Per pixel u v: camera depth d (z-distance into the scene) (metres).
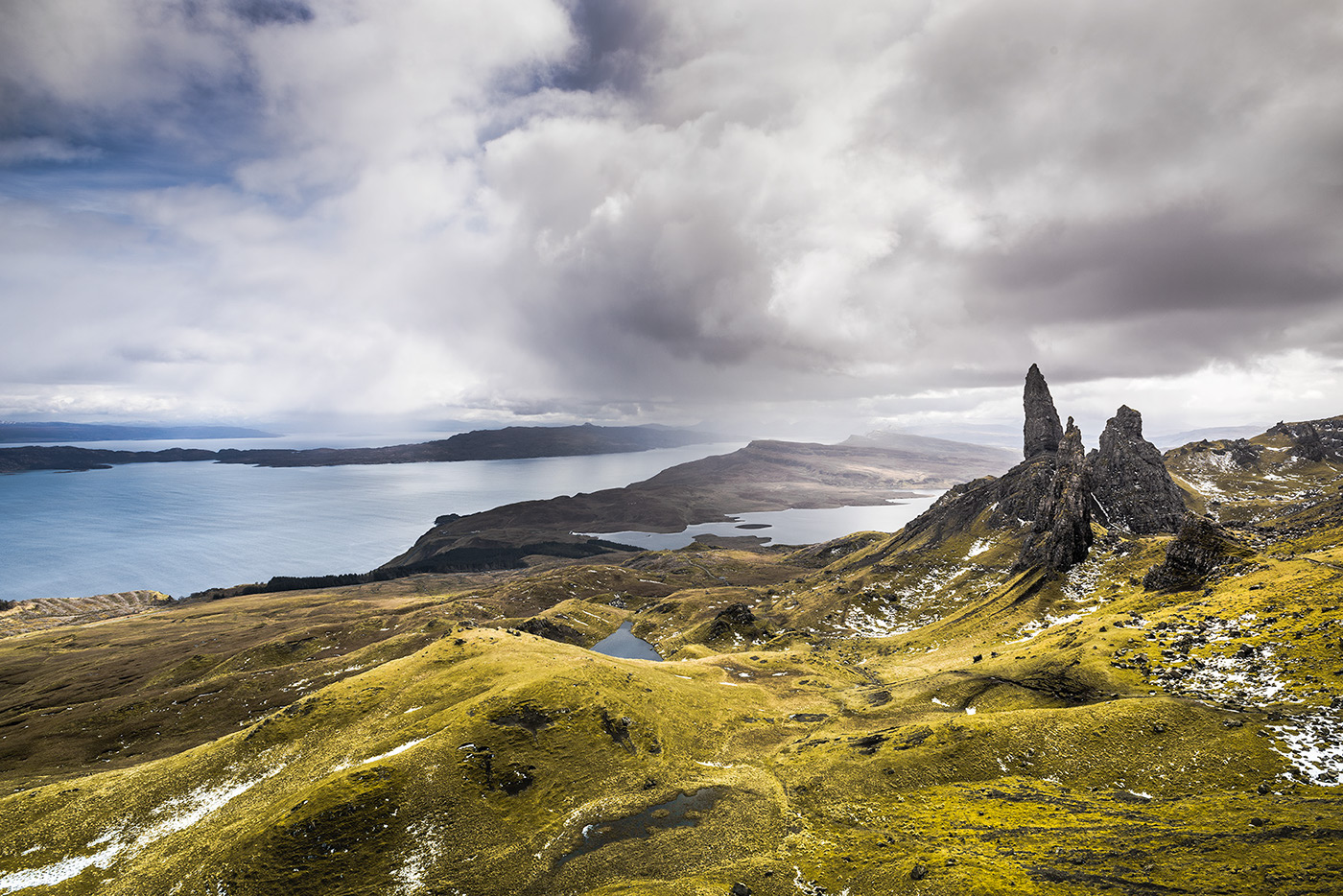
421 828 86.94
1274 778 71.69
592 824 87.19
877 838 76.19
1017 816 75.62
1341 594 107.19
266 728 120.38
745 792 93.44
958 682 124.56
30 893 84.19
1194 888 55.12
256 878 79.25
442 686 133.00
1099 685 106.62
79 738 176.38
